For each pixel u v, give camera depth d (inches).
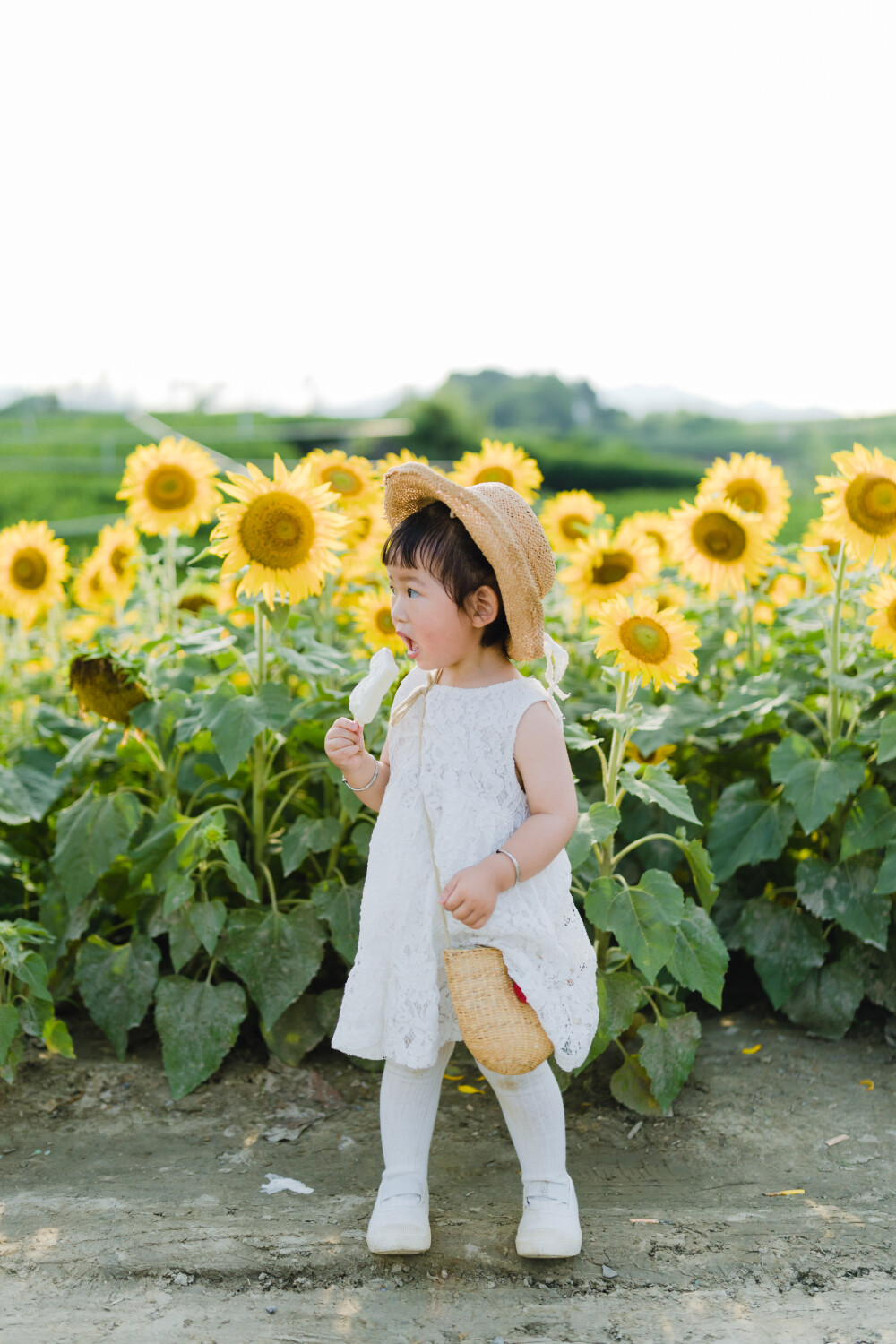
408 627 78.2
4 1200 88.5
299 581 110.2
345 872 123.9
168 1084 107.2
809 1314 75.1
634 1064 104.6
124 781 132.0
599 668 145.6
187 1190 90.1
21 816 123.5
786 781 118.9
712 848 125.3
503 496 80.4
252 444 833.5
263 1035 114.2
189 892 106.6
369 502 143.3
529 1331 73.2
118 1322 73.7
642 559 138.3
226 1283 78.2
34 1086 107.0
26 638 174.9
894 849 114.7
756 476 148.3
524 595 76.6
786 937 121.1
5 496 610.2
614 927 99.7
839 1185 91.4
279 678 129.7
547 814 77.4
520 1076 80.0
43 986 102.8
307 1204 88.1
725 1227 85.5
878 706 126.9
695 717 131.8
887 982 118.7
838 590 123.8
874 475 117.5
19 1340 71.6
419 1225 79.7
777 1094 107.0
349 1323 73.9
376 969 80.7
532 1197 81.1
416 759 81.0
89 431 882.8
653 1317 74.8
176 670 137.3
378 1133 100.2
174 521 144.6
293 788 120.0
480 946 77.2
